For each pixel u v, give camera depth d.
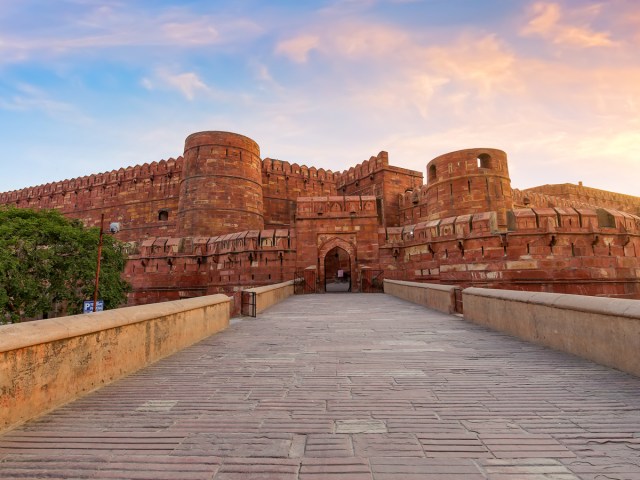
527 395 3.57
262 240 23.39
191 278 25.55
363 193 41.66
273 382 4.12
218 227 32.84
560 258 18.23
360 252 22.84
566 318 5.38
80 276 18.70
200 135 34.38
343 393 3.70
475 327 7.97
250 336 7.21
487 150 28.45
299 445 2.57
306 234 23.16
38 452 2.53
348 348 5.95
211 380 4.24
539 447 2.49
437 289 11.32
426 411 3.19
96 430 2.89
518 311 6.70
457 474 2.16
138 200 41.62
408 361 5.02
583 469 2.20
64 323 3.62
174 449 2.54
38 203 48.06
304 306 13.38
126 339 4.55
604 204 51.09
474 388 3.81
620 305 4.37
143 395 3.74
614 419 2.96
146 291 25.59
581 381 3.99
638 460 2.30
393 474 2.17
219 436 2.74
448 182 29.03
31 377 3.18
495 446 2.51
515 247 18.69
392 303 14.09
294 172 43.66
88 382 3.84
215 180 33.44
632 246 18.95
